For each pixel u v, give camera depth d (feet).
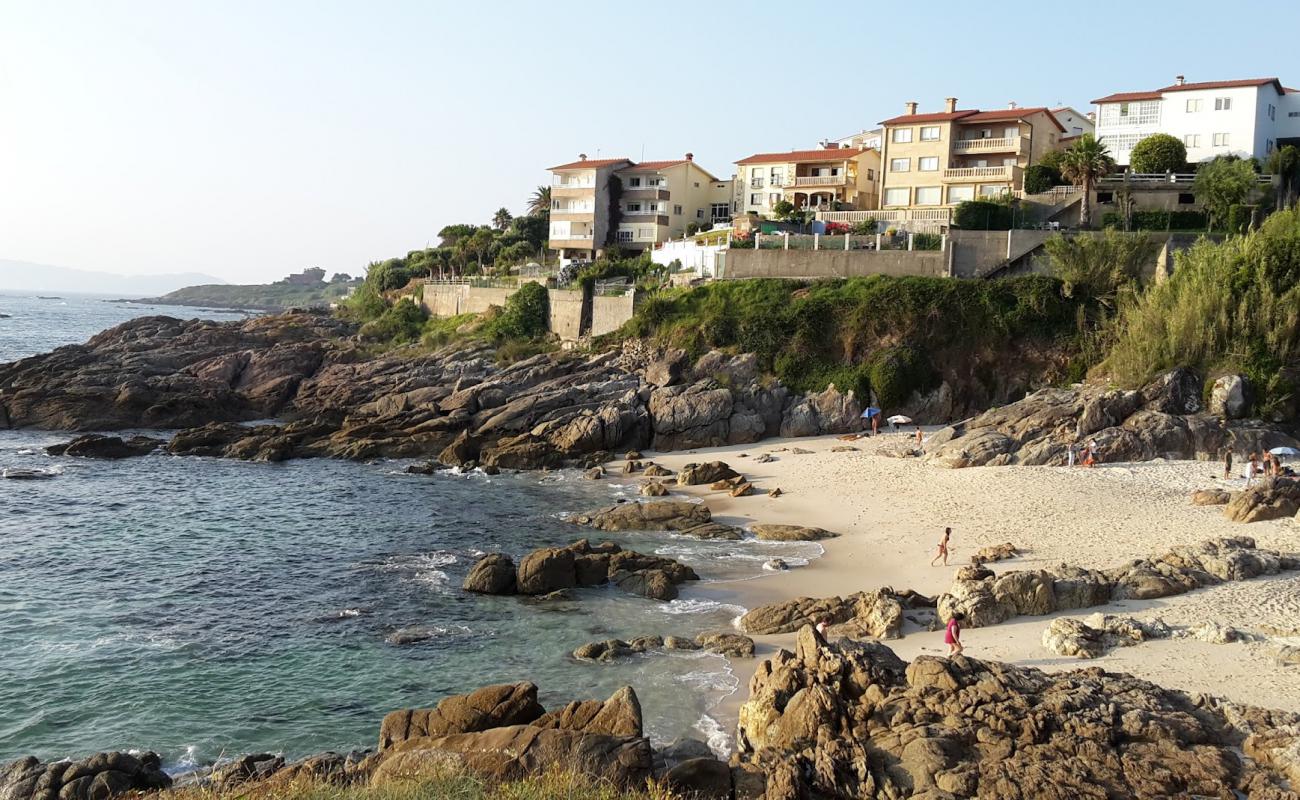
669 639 101.24
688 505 152.35
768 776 67.51
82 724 85.40
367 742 82.33
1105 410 173.17
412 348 309.22
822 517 150.10
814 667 79.71
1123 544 123.95
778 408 216.74
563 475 192.03
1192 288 184.55
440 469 197.47
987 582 102.94
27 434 229.25
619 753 68.54
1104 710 71.72
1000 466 168.55
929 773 65.82
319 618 111.24
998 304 220.02
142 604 116.06
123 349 323.37
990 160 287.69
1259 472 152.97
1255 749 67.92
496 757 68.80
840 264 241.14
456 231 511.40
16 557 134.41
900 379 214.07
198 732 84.23
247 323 393.09
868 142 377.30
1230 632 90.02
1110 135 295.69
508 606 114.83
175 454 208.95
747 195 353.51
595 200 374.84
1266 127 279.49
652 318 243.40
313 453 209.46
